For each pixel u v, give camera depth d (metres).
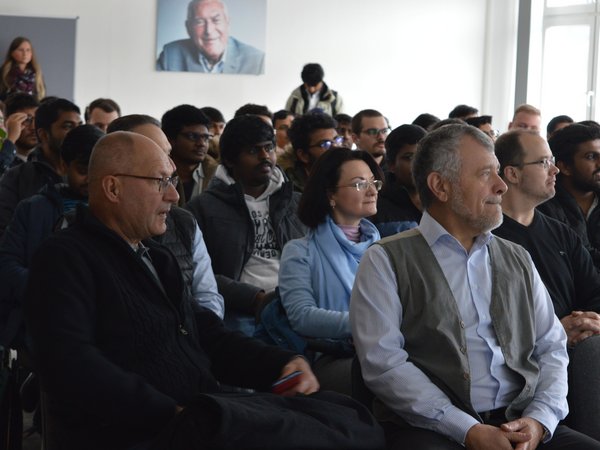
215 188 3.63
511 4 11.05
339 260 2.98
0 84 9.22
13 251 3.15
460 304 2.37
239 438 1.92
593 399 2.53
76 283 2.10
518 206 3.12
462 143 2.38
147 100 10.58
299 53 10.81
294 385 2.23
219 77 10.68
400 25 10.97
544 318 2.49
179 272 2.34
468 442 2.19
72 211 2.83
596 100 10.43
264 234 3.58
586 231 3.77
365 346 2.33
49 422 2.19
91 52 10.41
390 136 3.78
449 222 2.43
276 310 2.94
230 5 10.61
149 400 2.04
